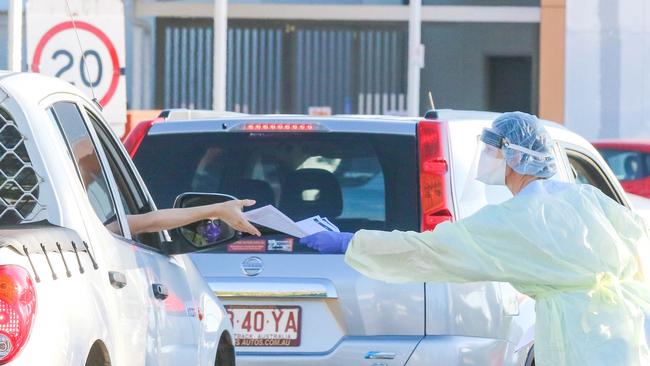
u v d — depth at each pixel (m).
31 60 37.66
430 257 19.05
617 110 74.19
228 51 75.94
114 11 37.81
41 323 14.30
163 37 75.50
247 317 25.22
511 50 75.50
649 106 74.12
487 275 18.80
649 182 67.69
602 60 74.06
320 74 76.25
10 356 13.94
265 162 27.47
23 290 14.04
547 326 18.70
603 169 32.16
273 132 27.19
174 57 75.56
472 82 75.88
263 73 76.12
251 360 25.03
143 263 18.92
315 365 24.92
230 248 25.42
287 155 27.38
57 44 37.72
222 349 23.22
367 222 26.27
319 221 21.39
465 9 75.25
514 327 25.77
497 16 75.12
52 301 14.59
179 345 19.83
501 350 25.39
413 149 26.39
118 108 37.78
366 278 25.08
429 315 24.91
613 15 73.81
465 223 18.84
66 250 15.41
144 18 75.06
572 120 74.31
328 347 25.05
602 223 18.64
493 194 27.17
